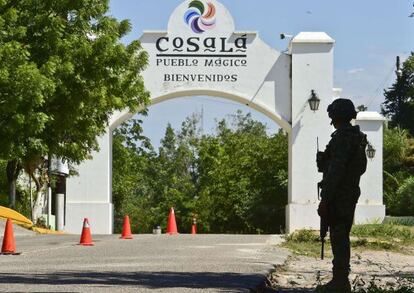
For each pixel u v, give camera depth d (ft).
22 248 63.98
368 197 117.29
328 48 114.01
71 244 70.23
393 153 168.45
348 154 30.12
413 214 144.87
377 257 61.36
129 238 82.12
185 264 44.98
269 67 114.32
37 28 87.35
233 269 41.37
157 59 113.60
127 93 102.22
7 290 30.58
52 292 29.89
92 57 91.35
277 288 37.68
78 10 91.40
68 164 113.70
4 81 78.79
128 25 99.86
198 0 113.70
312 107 112.88
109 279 35.63
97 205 111.96
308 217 111.55
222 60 114.01
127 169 206.59
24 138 88.48
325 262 53.93
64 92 88.69
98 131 101.35
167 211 251.19
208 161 228.22
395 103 254.47
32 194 131.03
